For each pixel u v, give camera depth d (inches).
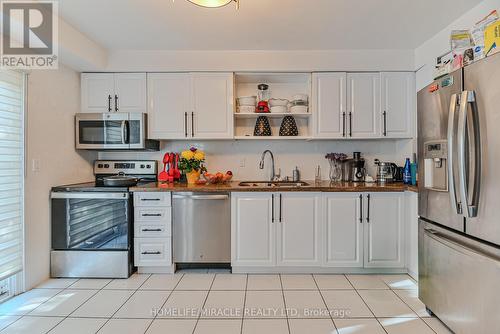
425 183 79.0
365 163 130.3
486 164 57.5
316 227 105.3
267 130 123.2
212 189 105.0
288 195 105.3
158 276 105.4
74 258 103.7
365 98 116.6
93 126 116.2
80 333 70.9
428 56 105.3
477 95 58.8
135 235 106.7
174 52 116.0
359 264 105.3
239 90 130.2
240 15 87.3
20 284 91.7
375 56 114.7
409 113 116.3
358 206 104.9
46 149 101.6
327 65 115.0
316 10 84.3
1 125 84.7
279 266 106.2
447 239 70.1
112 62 115.4
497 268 55.2
